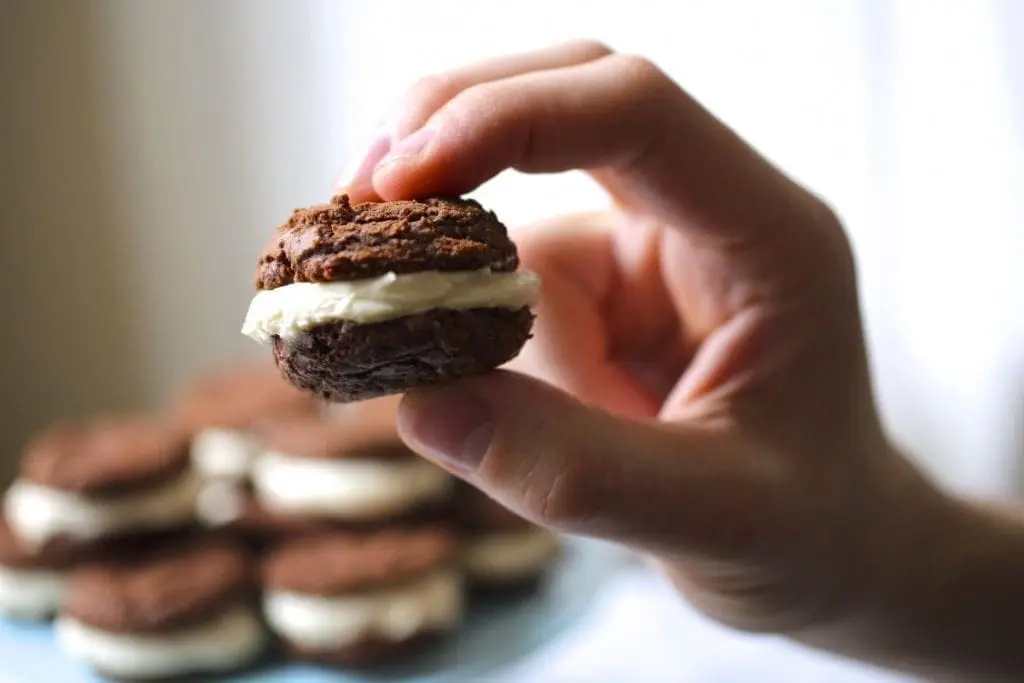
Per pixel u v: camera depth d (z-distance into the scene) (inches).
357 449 14.8
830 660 15.1
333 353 8.6
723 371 9.9
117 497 14.5
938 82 16.0
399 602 13.7
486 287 8.7
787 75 16.1
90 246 18.4
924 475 11.0
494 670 13.4
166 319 18.7
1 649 14.0
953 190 16.2
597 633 15.8
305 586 13.5
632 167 9.6
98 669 13.5
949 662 10.8
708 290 10.2
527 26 16.4
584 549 16.2
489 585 15.0
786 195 9.8
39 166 18.2
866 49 16.0
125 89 17.9
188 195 18.1
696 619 16.1
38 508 14.7
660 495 9.3
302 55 17.3
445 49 16.7
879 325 16.7
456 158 9.1
